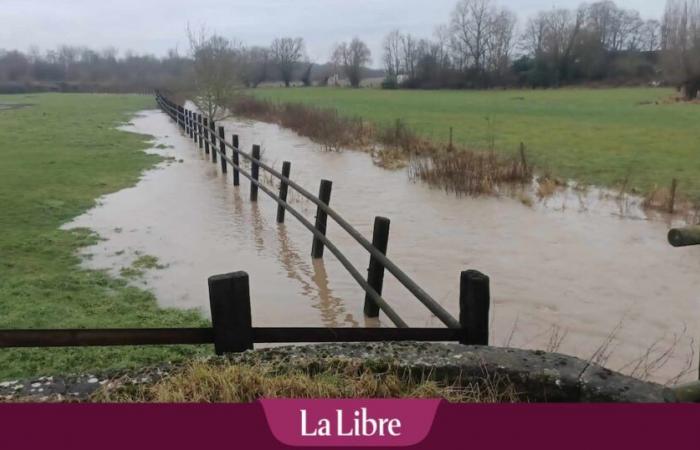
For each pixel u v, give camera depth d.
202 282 6.46
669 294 6.19
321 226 7.24
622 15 86.44
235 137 12.62
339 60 94.69
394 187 12.42
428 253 7.68
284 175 9.12
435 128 25.33
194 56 27.06
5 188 11.66
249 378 2.76
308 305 5.84
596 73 76.19
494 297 6.11
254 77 87.94
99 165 15.07
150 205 10.55
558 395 2.66
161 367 2.99
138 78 86.94
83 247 7.75
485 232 8.77
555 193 11.57
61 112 36.62
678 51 49.81
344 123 22.56
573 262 7.29
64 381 2.87
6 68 89.25
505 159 14.05
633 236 8.52
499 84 79.38
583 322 5.49
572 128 25.19
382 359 2.88
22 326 5.03
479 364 2.79
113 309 5.55
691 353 4.84
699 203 10.28
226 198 11.27
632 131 23.62
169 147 19.33
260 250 7.75
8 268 6.75
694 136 21.45
